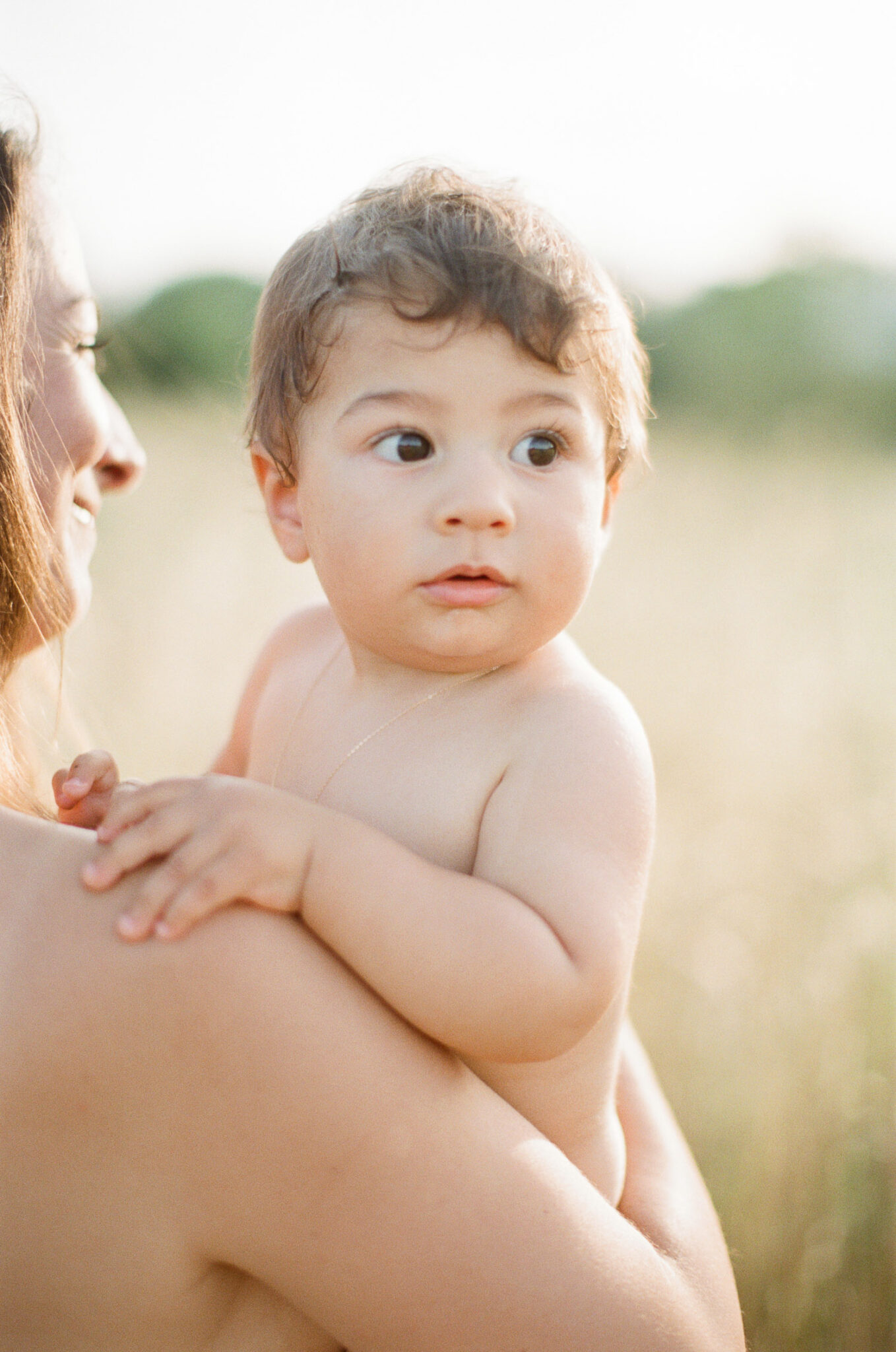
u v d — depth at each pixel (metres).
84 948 0.89
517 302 1.17
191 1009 0.89
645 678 4.42
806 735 3.79
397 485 1.18
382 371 1.18
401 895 0.99
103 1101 0.89
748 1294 2.19
